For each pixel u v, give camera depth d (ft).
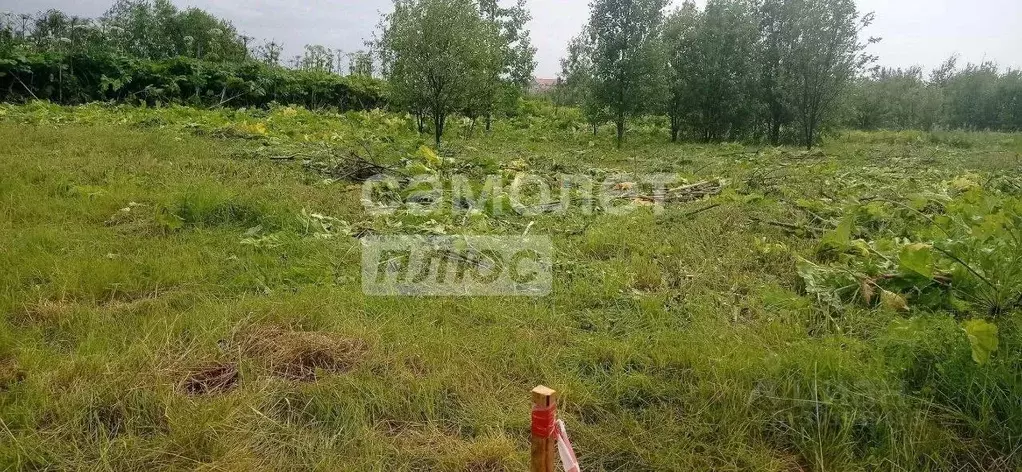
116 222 14.26
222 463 6.46
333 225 14.89
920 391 7.81
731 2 45.93
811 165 27.76
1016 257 9.17
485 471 6.63
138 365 7.98
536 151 33.12
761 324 9.73
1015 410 7.31
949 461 7.03
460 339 9.11
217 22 58.59
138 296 10.47
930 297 10.11
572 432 7.26
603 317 10.18
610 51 41.63
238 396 7.44
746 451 6.96
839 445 6.97
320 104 49.34
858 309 10.32
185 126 29.58
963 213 13.43
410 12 32.37
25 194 15.33
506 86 42.24
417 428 7.32
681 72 47.37
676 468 6.71
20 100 38.83
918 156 33.50
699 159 30.58
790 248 13.66
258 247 12.68
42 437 6.73
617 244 13.92
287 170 20.34
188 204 14.70
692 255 13.10
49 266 11.05
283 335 8.93
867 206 15.61
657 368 8.61
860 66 42.19
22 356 8.02
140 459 6.51
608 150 36.86
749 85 45.52
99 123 29.43
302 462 6.66
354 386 7.73
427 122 38.24
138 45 54.70
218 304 9.77
